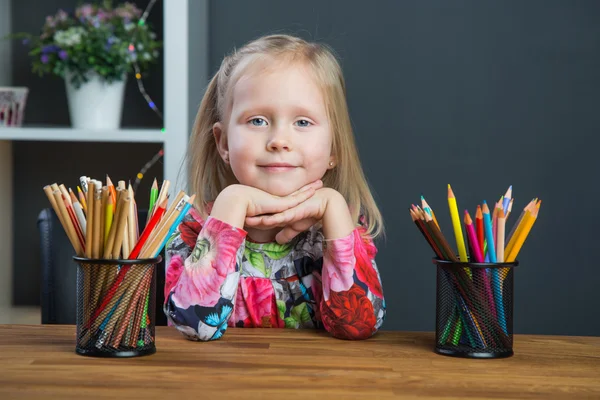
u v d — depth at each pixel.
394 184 2.31
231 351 0.85
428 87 2.29
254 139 1.07
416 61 2.29
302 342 0.92
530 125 2.29
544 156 2.30
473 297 0.83
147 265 0.82
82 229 0.84
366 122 2.30
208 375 0.73
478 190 2.30
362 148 2.30
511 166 2.30
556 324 2.32
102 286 0.81
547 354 0.85
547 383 0.72
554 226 2.31
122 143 2.33
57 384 0.69
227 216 1.02
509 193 0.89
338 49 2.29
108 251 0.81
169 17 1.88
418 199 2.31
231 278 0.98
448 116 2.30
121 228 0.80
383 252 2.31
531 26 2.28
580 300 2.32
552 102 2.29
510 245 0.86
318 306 1.20
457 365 0.79
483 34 2.28
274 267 1.22
